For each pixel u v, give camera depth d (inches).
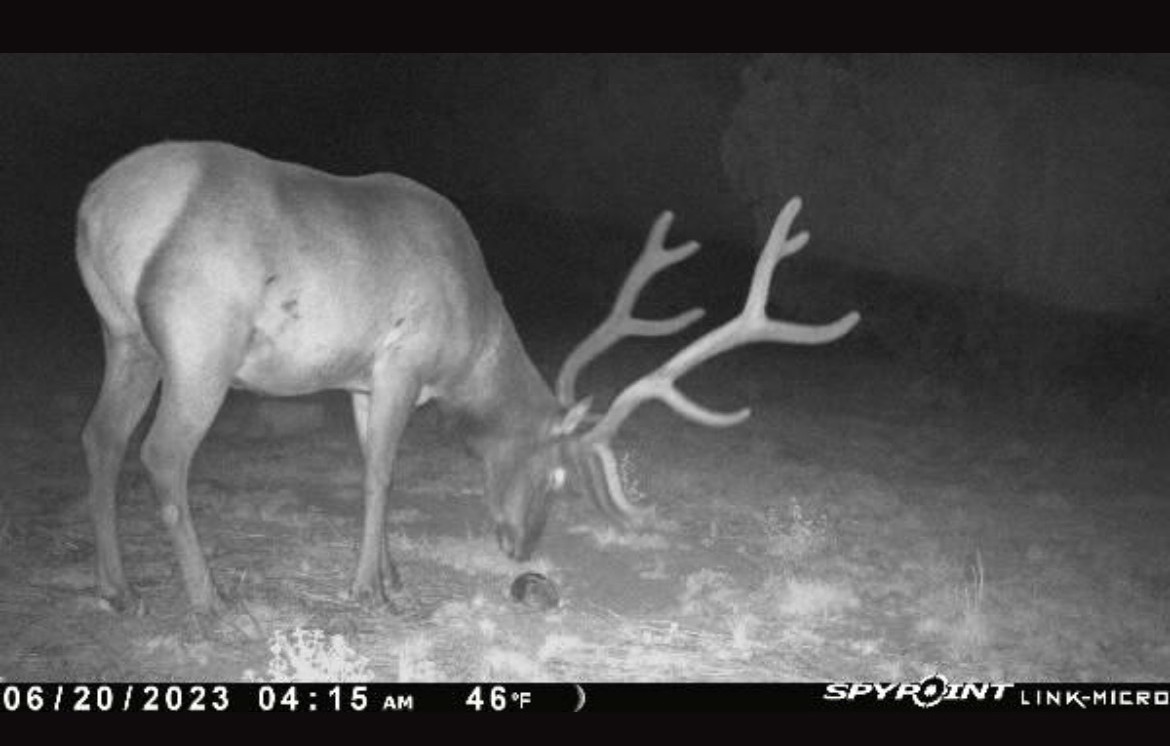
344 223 306.7
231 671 270.7
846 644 316.8
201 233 283.4
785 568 381.7
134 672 267.3
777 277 871.7
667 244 1170.0
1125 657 326.0
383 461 324.2
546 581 329.7
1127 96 771.4
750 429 615.5
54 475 433.1
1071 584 394.0
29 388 579.8
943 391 730.8
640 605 339.3
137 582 324.5
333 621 306.3
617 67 1235.9
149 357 301.7
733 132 876.6
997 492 522.9
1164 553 441.4
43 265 981.8
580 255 1165.1
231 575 336.2
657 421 617.9
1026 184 789.9
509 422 341.7
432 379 335.0
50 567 332.5
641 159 1230.9
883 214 827.4
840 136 834.8
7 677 261.0
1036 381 749.9
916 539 436.5
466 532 399.9
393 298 316.8
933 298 834.2
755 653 305.1
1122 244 776.3
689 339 896.9
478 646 296.0
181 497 290.5
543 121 1300.4
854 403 708.0
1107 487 544.4
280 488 438.9
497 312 343.0
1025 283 798.5
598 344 338.6
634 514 326.3
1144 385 750.5
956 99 801.6
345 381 321.7
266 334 297.7
